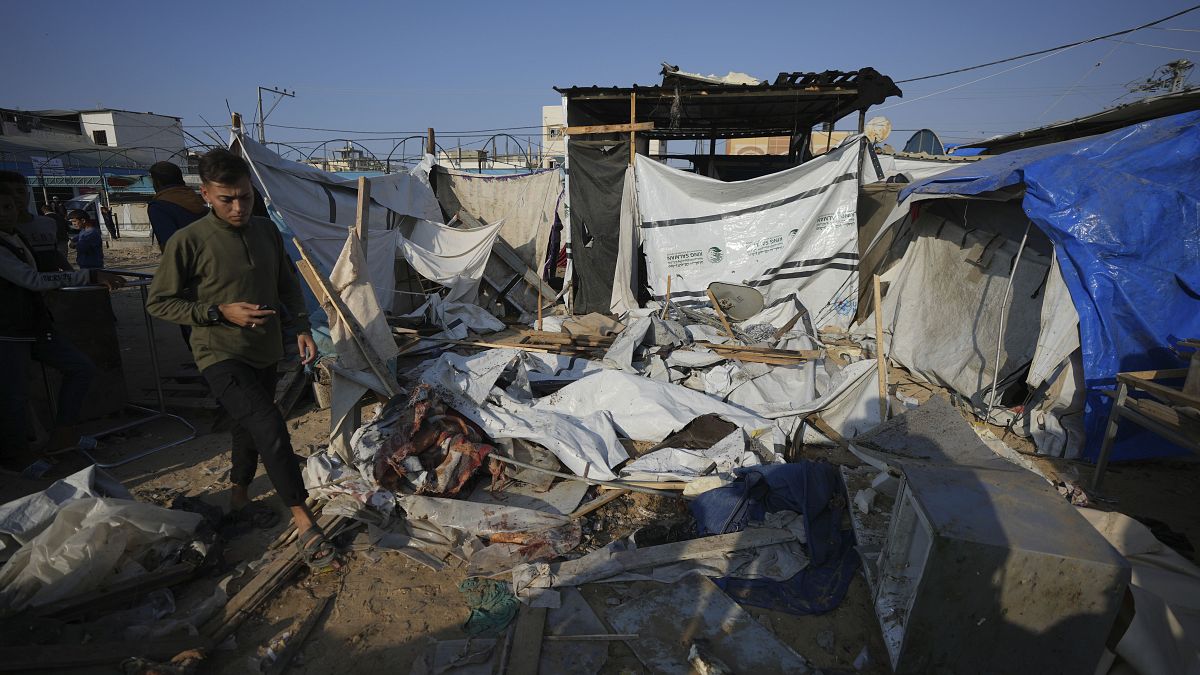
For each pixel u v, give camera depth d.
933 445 3.46
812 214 8.70
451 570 3.12
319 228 7.30
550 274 12.30
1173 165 4.66
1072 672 2.25
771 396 5.55
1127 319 4.61
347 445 3.87
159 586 2.81
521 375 5.14
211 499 3.80
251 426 2.96
